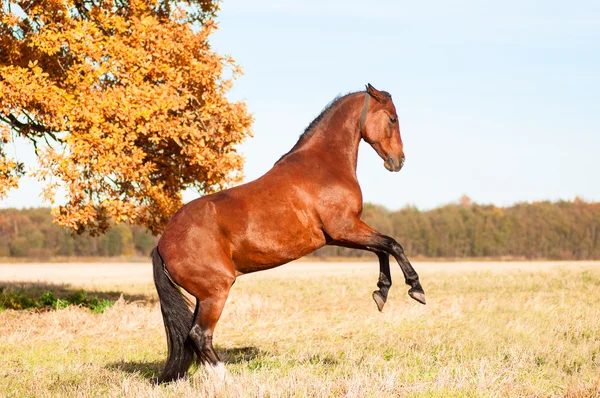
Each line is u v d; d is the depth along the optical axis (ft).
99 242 214.07
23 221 210.18
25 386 27.68
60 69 53.72
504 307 53.47
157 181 57.47
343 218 26.53
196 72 53.62
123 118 49.57
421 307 53.78
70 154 48.91
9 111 47.50
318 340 39.68
